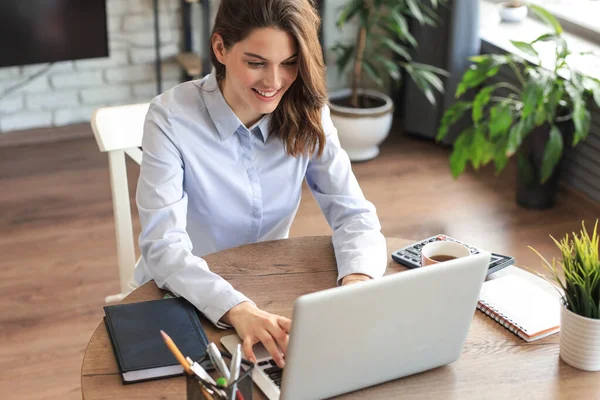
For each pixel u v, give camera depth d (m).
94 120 1.79
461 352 1.35
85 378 1.26
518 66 3.43
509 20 3.75
